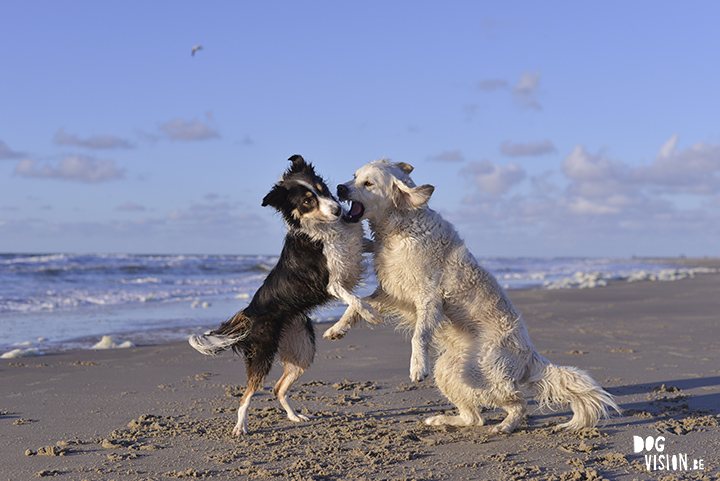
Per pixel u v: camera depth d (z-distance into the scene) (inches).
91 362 290.4
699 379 250.5
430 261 188.5
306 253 197.6
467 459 153.8
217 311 512.4
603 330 397.7
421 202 185.6
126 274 928.3
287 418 198.7
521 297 658.2
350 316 195.0
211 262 1194.0
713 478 136.5
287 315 196.2
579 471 138.9
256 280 904.9
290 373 200.4
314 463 149.2
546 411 210.7
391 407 214.2
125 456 155.4
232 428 184.7
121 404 214.1
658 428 179.6
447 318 193.0
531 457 155.3
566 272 1400.1
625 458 151.8
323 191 203.3
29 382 246.8
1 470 144.6
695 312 505.4
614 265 2142.0
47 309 514.9
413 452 158.7
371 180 192.9
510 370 180.2
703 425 183.9
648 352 314.2
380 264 195.3
